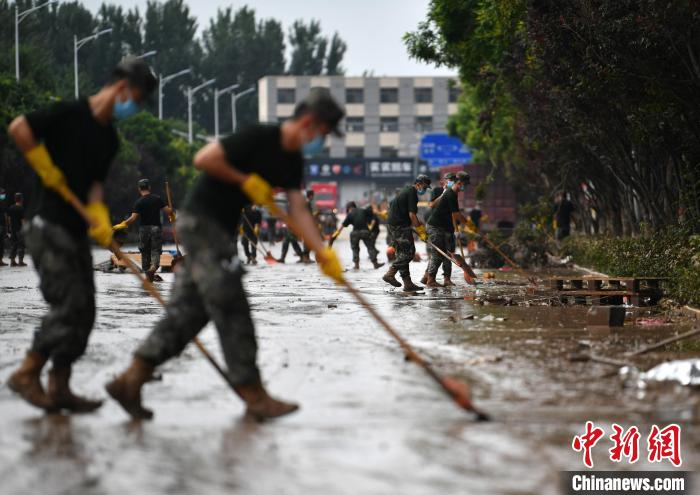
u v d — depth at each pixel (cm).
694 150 3531
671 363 1366
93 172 1161
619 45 3044
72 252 1138
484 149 9944
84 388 1322
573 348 1688
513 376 1385
